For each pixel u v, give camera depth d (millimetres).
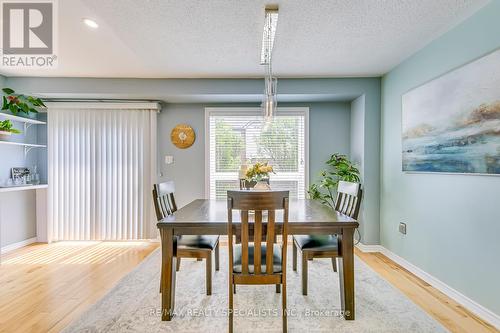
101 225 3811
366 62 2939
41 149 3926
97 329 1796
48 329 1798
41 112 3896
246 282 1748
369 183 3441
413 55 2727
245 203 1686
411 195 2779
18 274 2697
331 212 2201
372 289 2363
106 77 3395
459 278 2145
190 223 1869
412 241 2766
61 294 2279
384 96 3332
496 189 1823
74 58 2816
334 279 2561
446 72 2246
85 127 3766
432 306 2094
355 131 3750
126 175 3807
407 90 2838
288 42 2449
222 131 3979
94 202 3791
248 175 2273
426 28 2201
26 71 3178
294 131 3980
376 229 3455
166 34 2287
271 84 2621
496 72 1788
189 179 3980
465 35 2061
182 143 3947
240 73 3260
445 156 2258
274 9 1915
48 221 3736
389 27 2188
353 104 3818
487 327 1818
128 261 3057
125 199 3814
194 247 2229
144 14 1978
